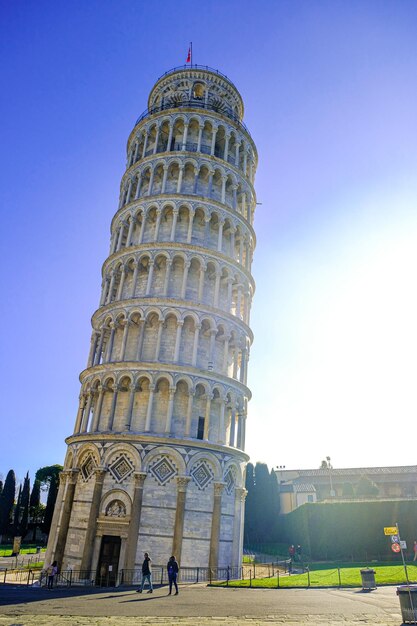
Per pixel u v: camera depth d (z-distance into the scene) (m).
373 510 57.69
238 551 39.50
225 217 49.19
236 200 51.91
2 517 102.62
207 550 36.72
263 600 24.39
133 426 40.25
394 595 26.47
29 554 71.12
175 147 52.72
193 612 20.53
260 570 44.38
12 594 27.48
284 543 81.81
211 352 43.41
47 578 34.12
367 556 55.03
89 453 39.69
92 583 34.53
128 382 41.72
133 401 40.38
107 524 36.16
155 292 45.44
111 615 19.56
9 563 55.09
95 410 41.38
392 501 58.28
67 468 41.66
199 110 53.41
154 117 54.31
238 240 50.88
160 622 17.86
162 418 40.38
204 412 42.12
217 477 39.09
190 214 47.69
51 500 108.25
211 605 22.62
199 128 52.72
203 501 37.97
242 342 47.03
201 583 33.66
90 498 37.88
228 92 60.66
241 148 56.31
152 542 35.44
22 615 19.45
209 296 46.81
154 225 49.19
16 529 104.19
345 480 100.00
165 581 34.41
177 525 35.94
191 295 45.72
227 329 44.88
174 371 40.75
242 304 50.75
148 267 46.47
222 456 40.09
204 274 45.66
